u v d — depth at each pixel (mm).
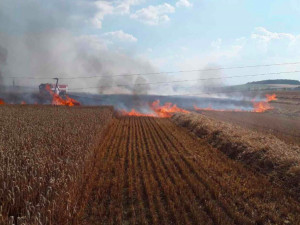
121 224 6582
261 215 6992
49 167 8180
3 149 9773
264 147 12188
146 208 7496
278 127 25016
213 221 6766
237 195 8312
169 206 7496
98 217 6879
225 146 14703
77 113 28656
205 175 10180
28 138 12125
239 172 10852
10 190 6531
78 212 6902
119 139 18312
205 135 18594
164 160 12414
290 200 8016
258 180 9719
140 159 12562
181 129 23844
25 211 6090
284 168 9992
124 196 8281
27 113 26531
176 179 9680
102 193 8133
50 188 6660
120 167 11211
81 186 8516
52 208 6219
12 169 7410
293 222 6664
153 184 9039
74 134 14734
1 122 18484
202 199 8023
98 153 13281
